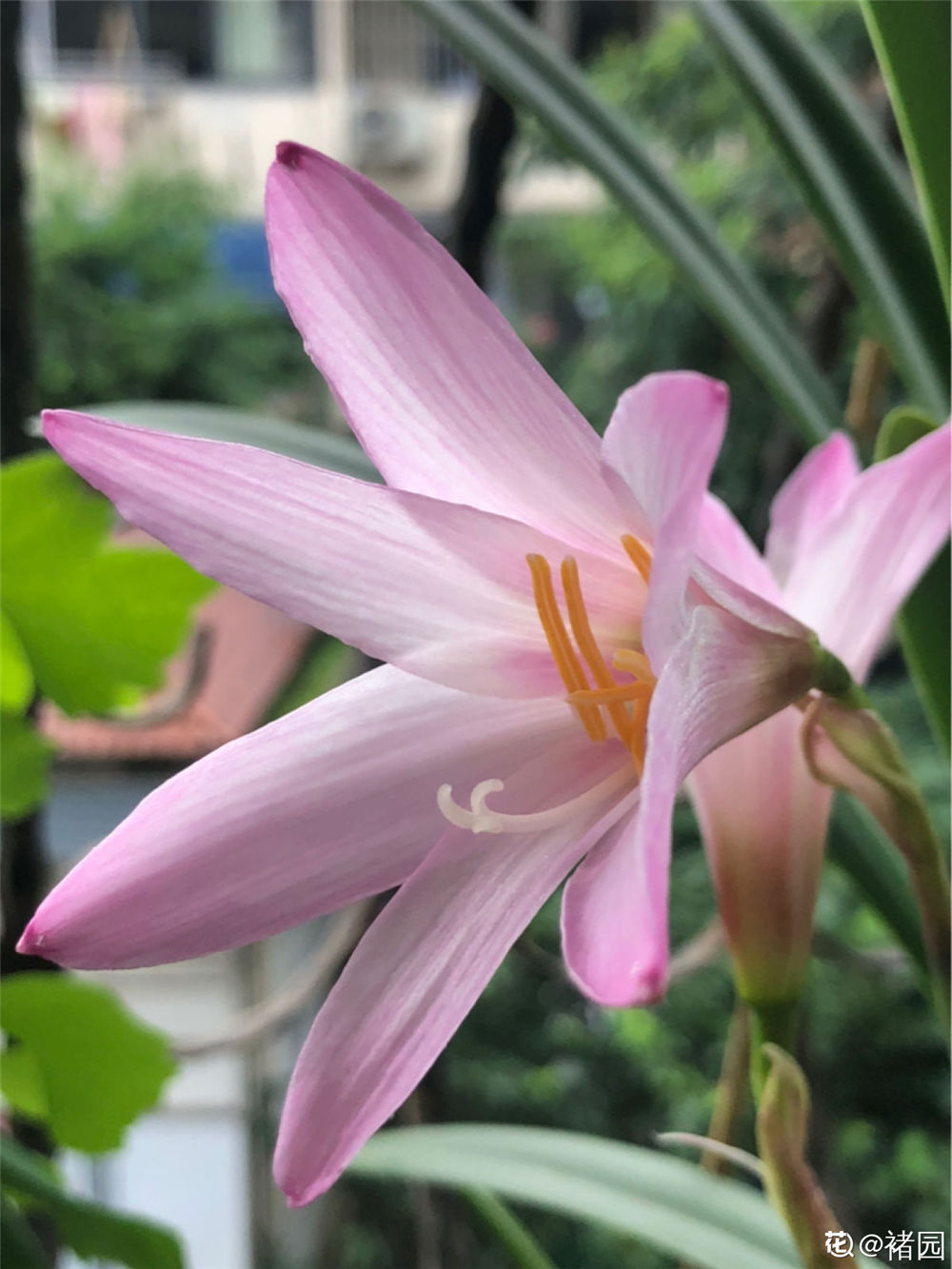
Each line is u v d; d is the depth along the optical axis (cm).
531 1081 110
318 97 159
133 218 132
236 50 158
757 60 22
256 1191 96
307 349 15
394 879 15
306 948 93
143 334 129
